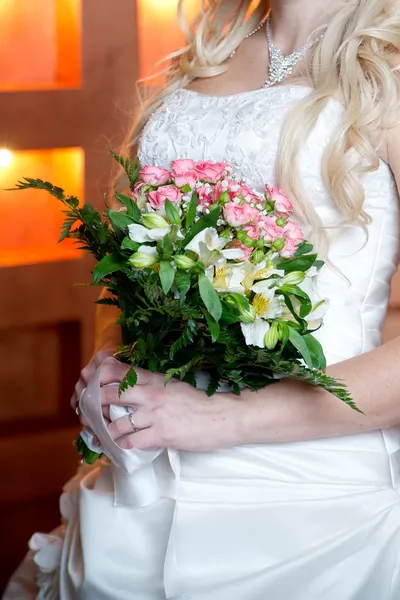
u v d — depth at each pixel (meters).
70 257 2.86
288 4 1.68
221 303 1.22
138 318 1.27
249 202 1.29
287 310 1.28
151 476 1.44
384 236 1.55
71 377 2.94
